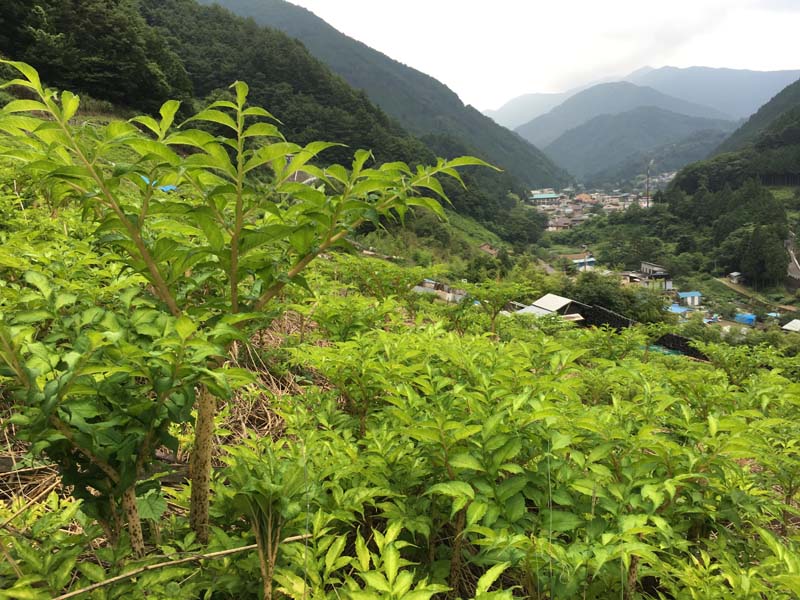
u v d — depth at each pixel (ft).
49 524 6.49
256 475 6.26
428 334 13.78
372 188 6.84
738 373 24.00
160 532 7.08
